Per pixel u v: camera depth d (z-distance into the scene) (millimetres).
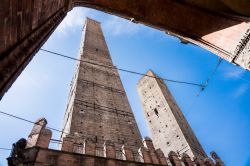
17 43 4066
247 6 9227
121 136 21359
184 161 16328
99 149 14438
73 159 11352
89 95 26359
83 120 21250
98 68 34844
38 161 10312
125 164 12633
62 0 7270
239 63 9047
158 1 10844
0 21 3035
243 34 8641
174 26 11258
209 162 17531
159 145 38781
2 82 3389
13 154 10281
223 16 9914
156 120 43219
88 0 10250
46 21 5926
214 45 10219
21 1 3623
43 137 11961
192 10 10664
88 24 53938
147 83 53156
